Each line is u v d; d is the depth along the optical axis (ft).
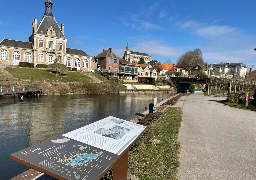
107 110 62.08
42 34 152.97
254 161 16.90
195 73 250.78
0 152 24.54
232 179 13.69
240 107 52.60
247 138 23.59
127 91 155.74
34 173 15.42
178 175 14.24
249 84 144.56
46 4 164.14
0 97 78.02
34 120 43.32
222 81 167.43
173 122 32.76
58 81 118.83
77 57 176.65
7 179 17.92
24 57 149.89
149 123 33.04
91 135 11.10
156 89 192.24
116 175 11.44
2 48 140.46
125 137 11.35
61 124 40.96
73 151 8.91
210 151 19.16
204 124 31.32
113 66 216.54
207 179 13.67
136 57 468.34
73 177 6.94
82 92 120.06
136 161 16.57
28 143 28.60
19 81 94.89
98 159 8.41
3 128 35.88
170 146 20.42
